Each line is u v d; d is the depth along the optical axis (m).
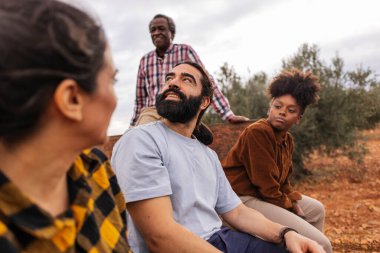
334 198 7.98
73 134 0.92
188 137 2.46
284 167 3.38
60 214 0.94
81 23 0.89
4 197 0.84
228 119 3.94
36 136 0.88
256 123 3.32
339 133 10.01
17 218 0.83
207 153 2.56
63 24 0.85
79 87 0.89
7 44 0.79
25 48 0.80
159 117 3.15
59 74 0.84
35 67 0.81
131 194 2.05
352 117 10.24
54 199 0.99
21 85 0.80
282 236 2.35
